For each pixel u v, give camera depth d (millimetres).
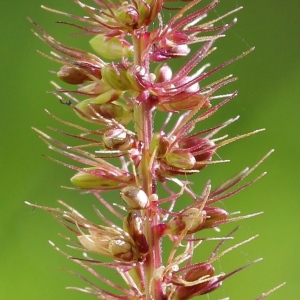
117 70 94
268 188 131
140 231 95
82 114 96
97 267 127
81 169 96
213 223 95
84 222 96
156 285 95
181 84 95
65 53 96
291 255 130
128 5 94
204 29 96
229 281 128
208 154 95
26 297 130
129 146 95
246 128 132
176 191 124
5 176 132
